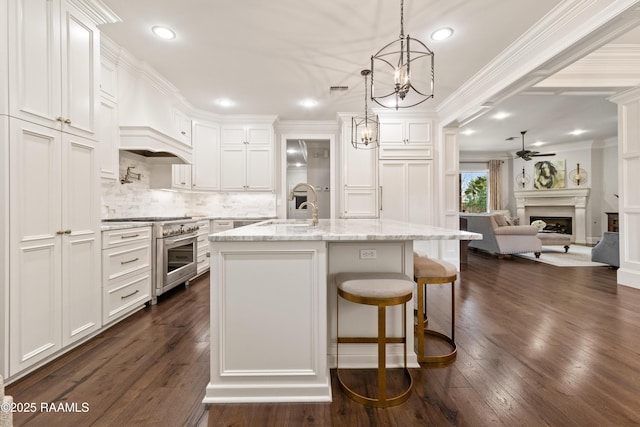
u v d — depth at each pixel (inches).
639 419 54.1
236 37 112.6
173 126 161.6
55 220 75.8
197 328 97.7
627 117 143.6
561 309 114.3
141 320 104.9
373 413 56.9
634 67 134.9
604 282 155.7
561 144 327.6
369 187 198.8
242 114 201.2
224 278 61.1
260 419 55.4
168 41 115.3
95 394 62.3
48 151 74.1
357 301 60.0
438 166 192.2
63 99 78.2
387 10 97.1
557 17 97.2
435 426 53.1
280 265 61.4
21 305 67.3
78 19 83.3
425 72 140.9
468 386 65.0
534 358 76.9
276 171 218.7
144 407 58.4
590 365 73.1
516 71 120.9
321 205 304.3
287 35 111.3
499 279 162.9
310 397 61.0
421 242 190.7
